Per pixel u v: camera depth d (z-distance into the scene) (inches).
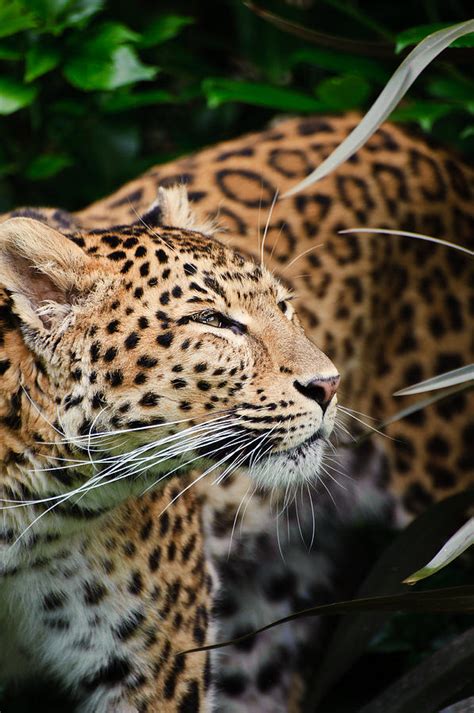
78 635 291.1
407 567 312.8
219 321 267.1
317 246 376.8
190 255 269.4
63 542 279.1
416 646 382.3
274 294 282.7
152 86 513.0
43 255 260.2
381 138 404.8
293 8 479.5
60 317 260.7
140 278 262.5
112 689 296.7
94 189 464.1
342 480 386.9
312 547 403.5
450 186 401.7
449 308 395.9
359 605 249.4
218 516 360.8
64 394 260.4
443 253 395.9
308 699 349.7
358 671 409.7
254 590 399.5
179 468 274.1
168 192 315.0
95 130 458.6
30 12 408.8
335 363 378.9
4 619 297.3
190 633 302.5
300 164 391.5
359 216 384.8
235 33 542.3
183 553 302.8
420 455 390.0
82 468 266.2
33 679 348.2
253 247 365.7
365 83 420.2
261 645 400.5
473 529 233.8
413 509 391.5
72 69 398.6
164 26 443.8
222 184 380.2
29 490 267.1
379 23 488.1
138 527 287.3
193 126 511.8
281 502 379.9
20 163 456.4
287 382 269.7
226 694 394.0
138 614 289.4
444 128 474.3
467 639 288.2
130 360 258.5
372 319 386.6
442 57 302.4
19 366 262.1
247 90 403.2
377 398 389.7
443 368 394.9
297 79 517.0
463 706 281.9
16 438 263.0
